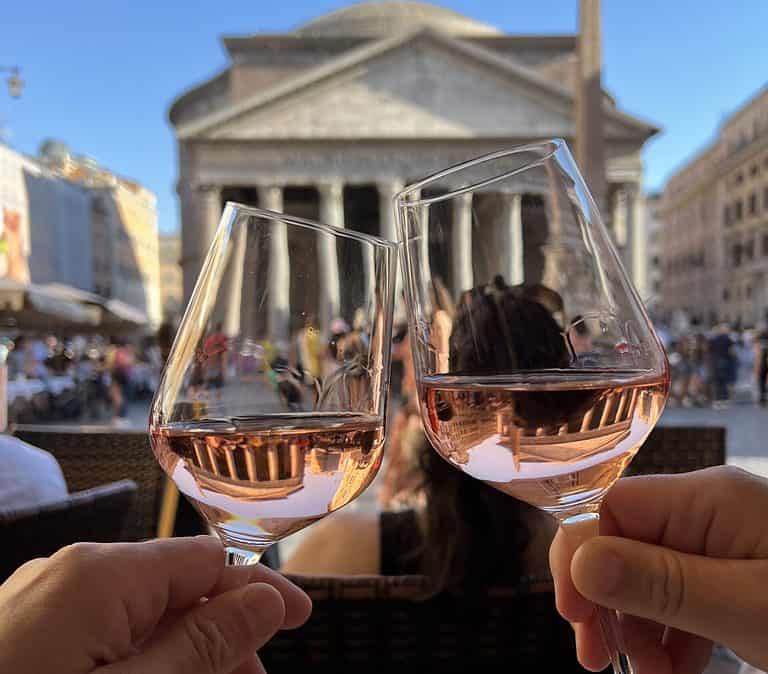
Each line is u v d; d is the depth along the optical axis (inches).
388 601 52.6
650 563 32.2
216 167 1306.6
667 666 42.0
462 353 33.1
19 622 28.2
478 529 52.6
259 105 1285.7
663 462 114.9
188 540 33.3
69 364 747.4
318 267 35.8
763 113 2239.2
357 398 34.4
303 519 31.9
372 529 69.8
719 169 2522.1
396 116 1284.4
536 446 29.8
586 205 34.4
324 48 1487.5
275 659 52.8
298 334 35.3
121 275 969.5
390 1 1742.1
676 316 1195.9
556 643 52.9
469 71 1274.6
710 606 31.7
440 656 52.7
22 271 874.1
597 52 296.2
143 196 765.9
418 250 34.5
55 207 914.7
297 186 1364.4
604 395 29.5
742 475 40.1
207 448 29.8
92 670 28.6
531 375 31.9
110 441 125.9
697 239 2785.4
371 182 1312.7
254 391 35.1
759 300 2237.9
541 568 54.8
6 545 71.2
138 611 30.5
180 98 1544.0
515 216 33.6
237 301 35.4
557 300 33.2
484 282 33.3
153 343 994.7
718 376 659.4
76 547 31.2
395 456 118.9
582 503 32.5
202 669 30.0
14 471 87.5
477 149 1299.2
